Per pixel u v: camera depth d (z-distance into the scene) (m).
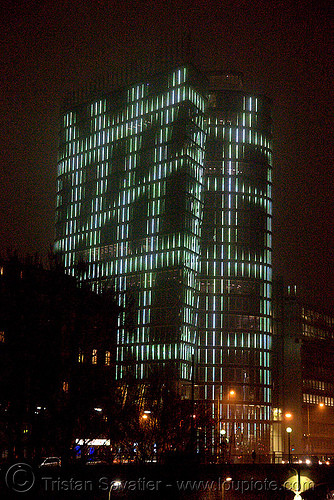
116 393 48.84
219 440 90.06
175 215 152.38
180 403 75.31
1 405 41.44
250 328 155.25
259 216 161.88
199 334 153.38
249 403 150.38
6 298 41.75
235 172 162.62
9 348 40.84
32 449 41.88
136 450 63.66
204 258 157.50
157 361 146.00
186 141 155.25
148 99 163.75
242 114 166.50
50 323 42.56
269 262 161.50
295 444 158.00
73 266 47.50
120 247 158.50
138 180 160.00
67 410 41.94
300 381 162.25
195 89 160.75
